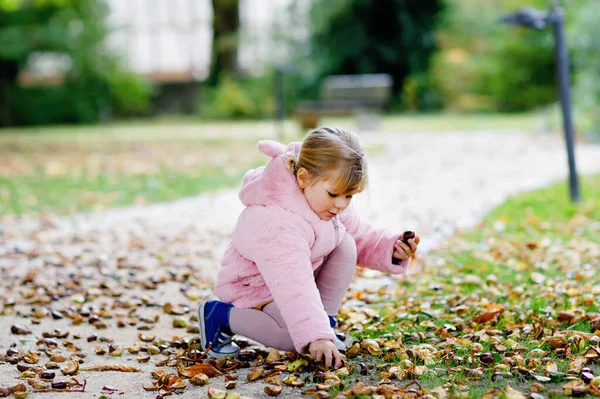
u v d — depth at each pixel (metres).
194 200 6.96
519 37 22.20
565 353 2.43
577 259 4.01
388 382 2.24
